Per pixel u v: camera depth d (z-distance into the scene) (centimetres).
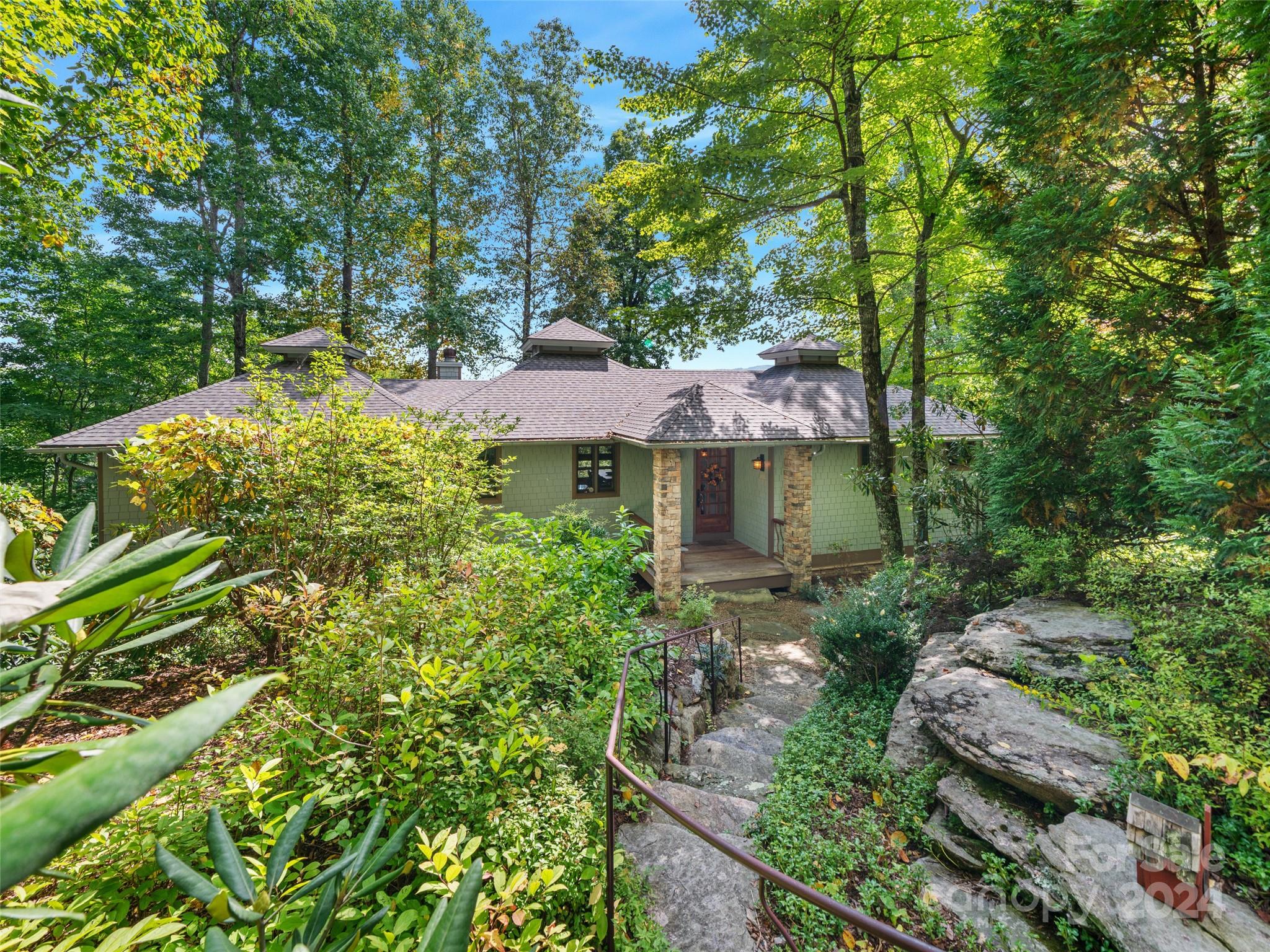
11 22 692
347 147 2036
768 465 1293
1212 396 407
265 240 1834
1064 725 409
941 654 591
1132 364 535
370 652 357
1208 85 516
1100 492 611
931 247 922
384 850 149
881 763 486
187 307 1753
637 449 1353
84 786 41
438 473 666
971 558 746
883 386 1013
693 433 1072
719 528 1480
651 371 1667
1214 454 410
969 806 393
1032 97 600
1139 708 361
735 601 1124
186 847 253
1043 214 591
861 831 415
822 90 938
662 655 686
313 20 1830
